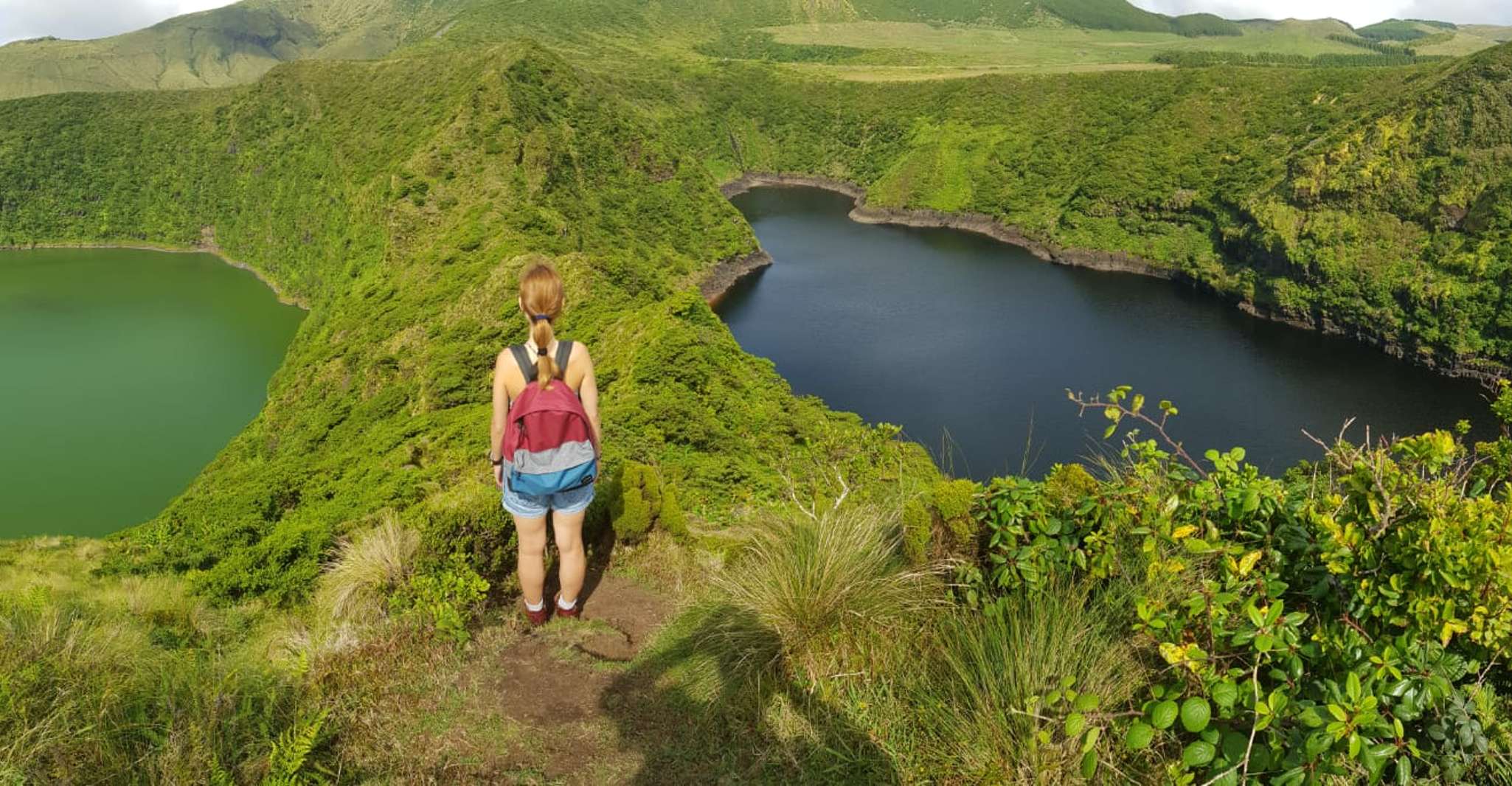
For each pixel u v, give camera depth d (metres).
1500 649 2.60
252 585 8.14
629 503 5.22
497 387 3.94
